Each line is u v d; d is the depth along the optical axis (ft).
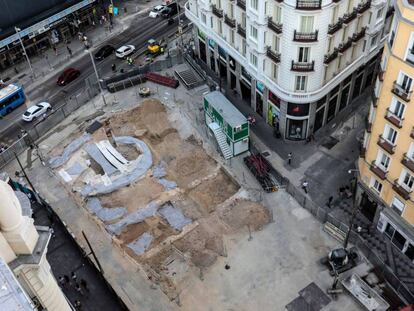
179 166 217.36
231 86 262.47
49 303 112.47
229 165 217.15
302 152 221.25
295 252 181.06
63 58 303.89
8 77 290.97
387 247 179.42
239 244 185.06
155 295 172.35
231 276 175.22
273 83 212.43
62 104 267.59
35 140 244.01
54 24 304.09
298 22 184.75
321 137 227.61
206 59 281.13
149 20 330.75
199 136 234.38
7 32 284.61
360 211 192.65
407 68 140.67
